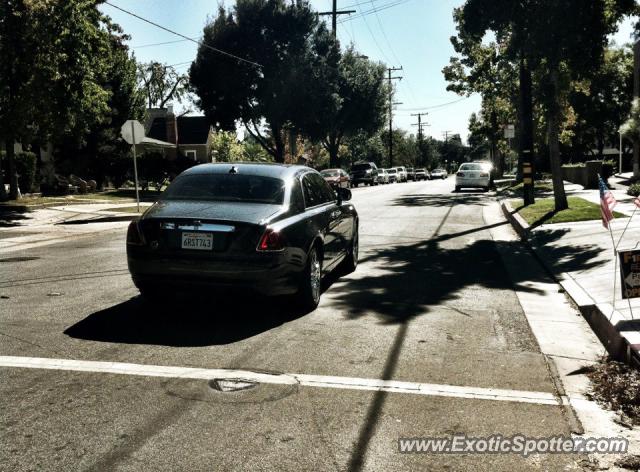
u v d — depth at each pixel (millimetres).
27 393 4312
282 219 6512
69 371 4789
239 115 43031
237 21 41969
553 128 16172
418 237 13500
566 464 3412
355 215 9531
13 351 5309
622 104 42750
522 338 5859
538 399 4320
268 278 6188
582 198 19750
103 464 3312
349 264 9258
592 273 8539
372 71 55906
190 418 3916
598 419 4023
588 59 14750
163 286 6363
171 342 5621
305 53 42656
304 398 4273
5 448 3484
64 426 3777
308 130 45938
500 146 48250
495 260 10484
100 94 22797
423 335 5910
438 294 7805
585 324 6441
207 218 6207
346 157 80062
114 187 36656
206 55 41812
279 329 6090
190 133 61656
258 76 42094
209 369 4871
